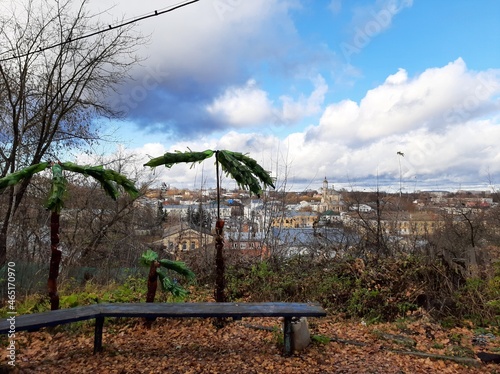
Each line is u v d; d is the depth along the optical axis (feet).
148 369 12.59
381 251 28.40
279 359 13.50
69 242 39.55
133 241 40.96
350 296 20.92
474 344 15.48
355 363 13.34
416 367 13.09
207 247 30.42
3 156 37.06
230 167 16.72
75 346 14.80
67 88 38.93
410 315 19.31
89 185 42.04
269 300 22.20
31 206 37.55
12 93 37.24
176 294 18.22
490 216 35.42
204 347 14.78
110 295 20.93
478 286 19.83
